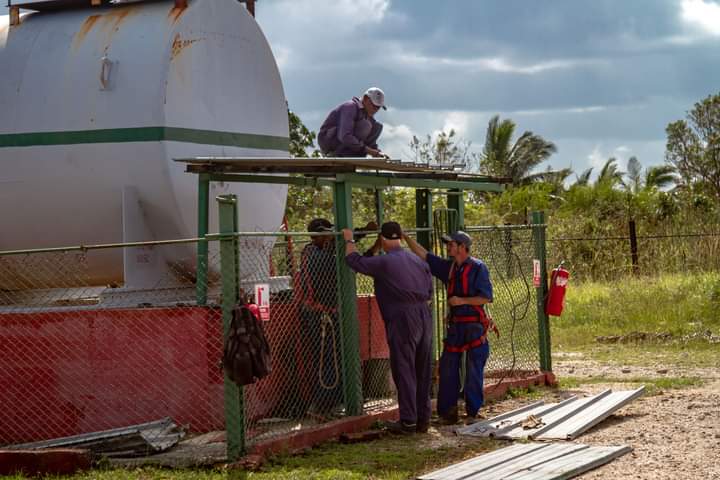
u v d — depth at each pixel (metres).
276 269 12.11
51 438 9.49
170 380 9.29
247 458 7.98
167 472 7.86
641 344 16.38
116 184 9.72
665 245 24.23
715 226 25.97
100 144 9.64
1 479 7.77
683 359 14.64
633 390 11.20
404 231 10.35
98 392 9.41
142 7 10.11
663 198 29.47
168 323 9.29
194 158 9.47
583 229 27.25
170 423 9.08
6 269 10.47
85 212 9.95
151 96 9.52
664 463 7.84
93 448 8.45
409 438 9.21
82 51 9.84
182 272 10.14
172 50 9.65
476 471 7.54
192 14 9.91
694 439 8.74
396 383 9.41
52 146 9.78
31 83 9.88
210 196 10.02
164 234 9.91
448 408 9.95
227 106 10.36
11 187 10.00
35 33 10.13
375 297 10.38
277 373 9.84
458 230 11.62
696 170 53.25
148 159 9.54
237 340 7.93
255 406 9.55
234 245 8.16
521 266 12.52
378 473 7.78
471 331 10.04
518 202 31.83
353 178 9.68
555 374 13.63
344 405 9.70
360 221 22.23
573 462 7.74
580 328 17.88
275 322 9.82
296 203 21.91
